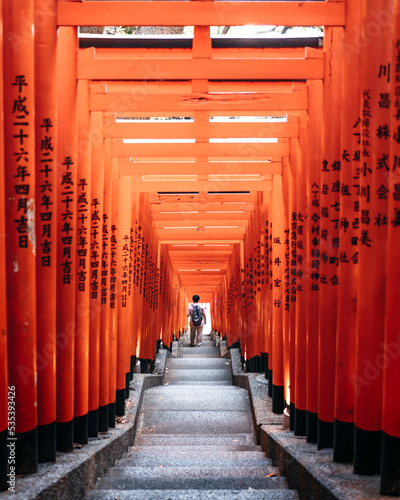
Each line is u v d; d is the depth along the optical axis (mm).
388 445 2928
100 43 4734
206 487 4227
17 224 3355
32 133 3379
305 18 4094
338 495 2947
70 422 4188
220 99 5105
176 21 4195
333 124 4312
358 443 3396
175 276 18672
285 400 6227
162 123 5590
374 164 3303
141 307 9430
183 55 4773
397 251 2904
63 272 4168
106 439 4945
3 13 3312
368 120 3342
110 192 5668
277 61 4492
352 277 3846
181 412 7527
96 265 5094
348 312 3820
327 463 3754
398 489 2916
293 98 5020
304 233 5211
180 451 5906
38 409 3771
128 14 4148
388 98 3279
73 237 4199
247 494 3807
